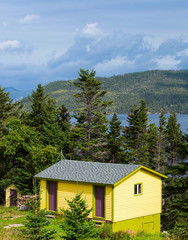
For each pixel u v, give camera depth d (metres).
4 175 50.25
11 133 50.09
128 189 30.28
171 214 39.03
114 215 28.89
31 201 20.95
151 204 32.44
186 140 36.66
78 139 55.16
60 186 31.83
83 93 59.06
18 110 63.44
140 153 58.66
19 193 44.38
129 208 30.30
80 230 20.31
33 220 20.42
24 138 50.75
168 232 31.77
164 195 43.78
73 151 54.06
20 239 22.33
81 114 58.03
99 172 31.36
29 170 44.44
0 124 54.31
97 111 58.62
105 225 28.31
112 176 29.95
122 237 27.23
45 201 32.75
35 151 44.38
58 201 31.84
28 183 44.31
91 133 57.62
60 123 59.53
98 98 59.78
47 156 43.38
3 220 30.05
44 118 58.84
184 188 37.16
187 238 30.30
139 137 60.94
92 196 29.84
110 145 61.28
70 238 20.36
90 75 60.03
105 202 29.28
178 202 34.84
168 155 59.78
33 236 20.03
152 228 32.44
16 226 27.72
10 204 45.16
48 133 51.69
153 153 60.16
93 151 55.97
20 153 52.03
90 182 29.56
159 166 59.28
